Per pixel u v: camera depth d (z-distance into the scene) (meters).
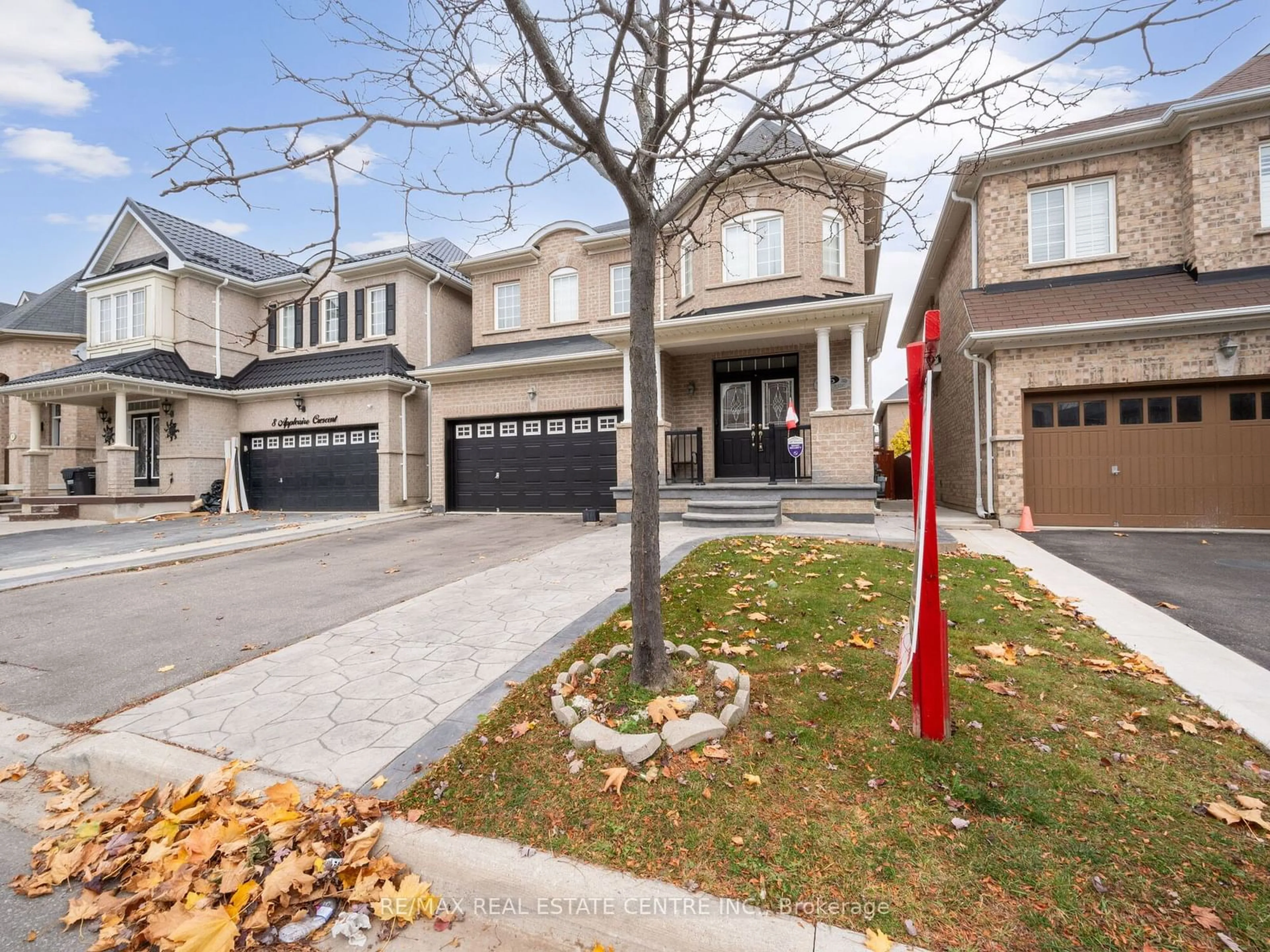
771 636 4.18
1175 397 9.05
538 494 13.79
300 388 15.27
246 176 2.85
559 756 2.75
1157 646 4.03
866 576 5.66
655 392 3.35
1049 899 1.87
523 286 15.46
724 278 12.03
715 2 3.44
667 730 2.76
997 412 9.74
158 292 16.03
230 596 6.29
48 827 2.58
